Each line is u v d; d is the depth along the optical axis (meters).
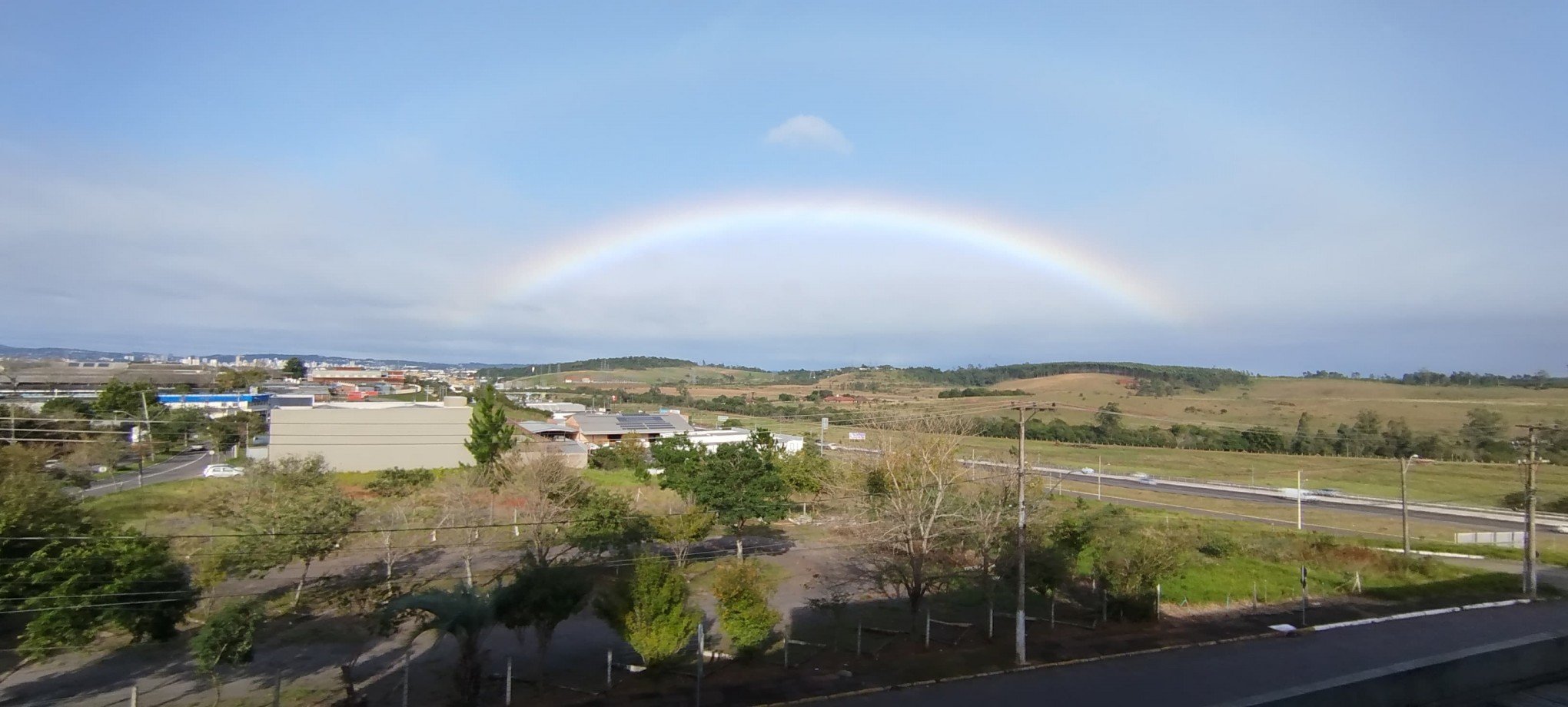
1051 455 82.06
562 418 96.31
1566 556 39.28
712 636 26.53
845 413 79.50
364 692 21.50
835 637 25.69
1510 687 12.20
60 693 21.52
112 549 23.30
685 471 43.69
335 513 31.67
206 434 70.06
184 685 22.17
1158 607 26.70
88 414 63.28
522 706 19.36
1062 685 16.67
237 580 31.94
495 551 37.91
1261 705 9.43
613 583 23.95
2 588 21.45
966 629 26.05
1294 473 73.25
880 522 28.16
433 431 64.75
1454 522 52.47
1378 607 27.25
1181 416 94.88
